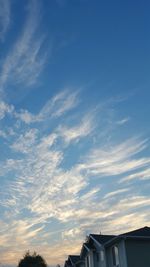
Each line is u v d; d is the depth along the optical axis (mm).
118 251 31672
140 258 30094
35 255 65750
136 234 30781
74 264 50750
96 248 38469
